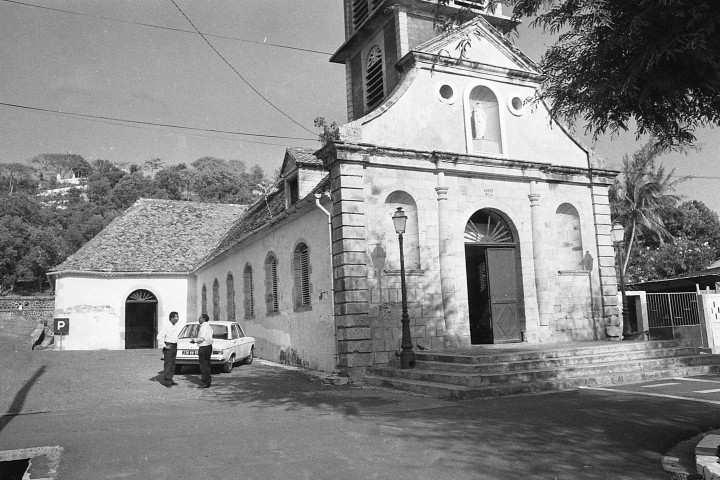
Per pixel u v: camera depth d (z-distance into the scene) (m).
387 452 6.95
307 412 10.14
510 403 10.49
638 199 34.94
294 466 6.36
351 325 14.41
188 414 10.22
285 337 18.94
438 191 16.23
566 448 7.01
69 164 114.81
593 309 18.55
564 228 19.02
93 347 29.06
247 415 9.94
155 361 19.72
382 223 15.45
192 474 6.12
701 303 19.03
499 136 17.81
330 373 15.40
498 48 18.05
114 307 29.95
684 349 15.55
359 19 20.56
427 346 15.41
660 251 34.00
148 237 33.31
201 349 14.09
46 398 12.38
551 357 13.82
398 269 15.44
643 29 5.99
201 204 37.53
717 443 6.67
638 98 6.49
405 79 16.56
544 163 17.86
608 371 13.51
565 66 6.96
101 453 7.19
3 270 52.94
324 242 16.03
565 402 10.38
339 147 14.85
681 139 7.31
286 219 18.73
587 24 6.44
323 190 15.91
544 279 17.56
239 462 6.57
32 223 59.12
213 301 28.25
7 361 18.67
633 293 20.41
